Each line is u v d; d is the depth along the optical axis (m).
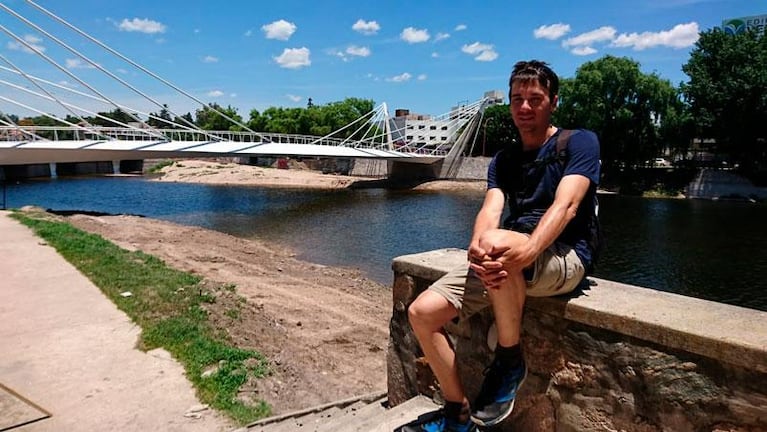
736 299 16.62
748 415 2.08
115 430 5.02
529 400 2.85
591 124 46.66
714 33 43.62
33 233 16.86
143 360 6.70
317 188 56.91
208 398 5.69
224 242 23.64
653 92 45.62
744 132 40.97
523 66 2.59
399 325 3.61
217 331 8.05
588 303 2.55
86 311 8.64
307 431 3.70
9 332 7.63
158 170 77.44
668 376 2.30
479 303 2.47
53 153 35.03
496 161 2.81
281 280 15.62
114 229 24.64
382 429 3.06
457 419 2.57
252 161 85.31
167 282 10.75
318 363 7.96
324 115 80.44
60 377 6.16
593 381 2.57
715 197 43.28
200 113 105.88
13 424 5.05
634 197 44.88
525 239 2.24
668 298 2.63
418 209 39.00
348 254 22.59
